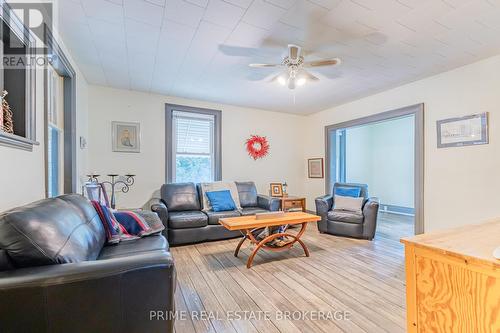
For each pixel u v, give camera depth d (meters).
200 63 3.05
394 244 3.56
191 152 4.64
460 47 2.65
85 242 1.57
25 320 1.00
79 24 2.22
